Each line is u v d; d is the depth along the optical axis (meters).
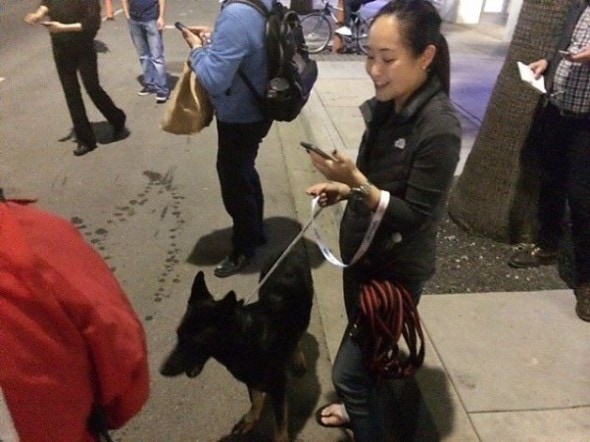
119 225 4.34
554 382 2.50
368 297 1.87
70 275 0.97
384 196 1.64
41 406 0.90
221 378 2.94
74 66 5.20
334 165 1.61
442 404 2.37
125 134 6.14
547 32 3.19
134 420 2.67
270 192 4.90
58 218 1.09
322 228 4.26
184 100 3.24
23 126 6.35
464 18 11.88
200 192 4.89
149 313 3.37
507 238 3.69
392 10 1.59
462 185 3.92
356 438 2.21
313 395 2.82
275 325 2.29
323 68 8.05
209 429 2.64
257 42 2.96
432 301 3.04
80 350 0.96
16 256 0.87
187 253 4.00
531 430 2.27
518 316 2.94
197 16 13.98
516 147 3.49
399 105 1.71
